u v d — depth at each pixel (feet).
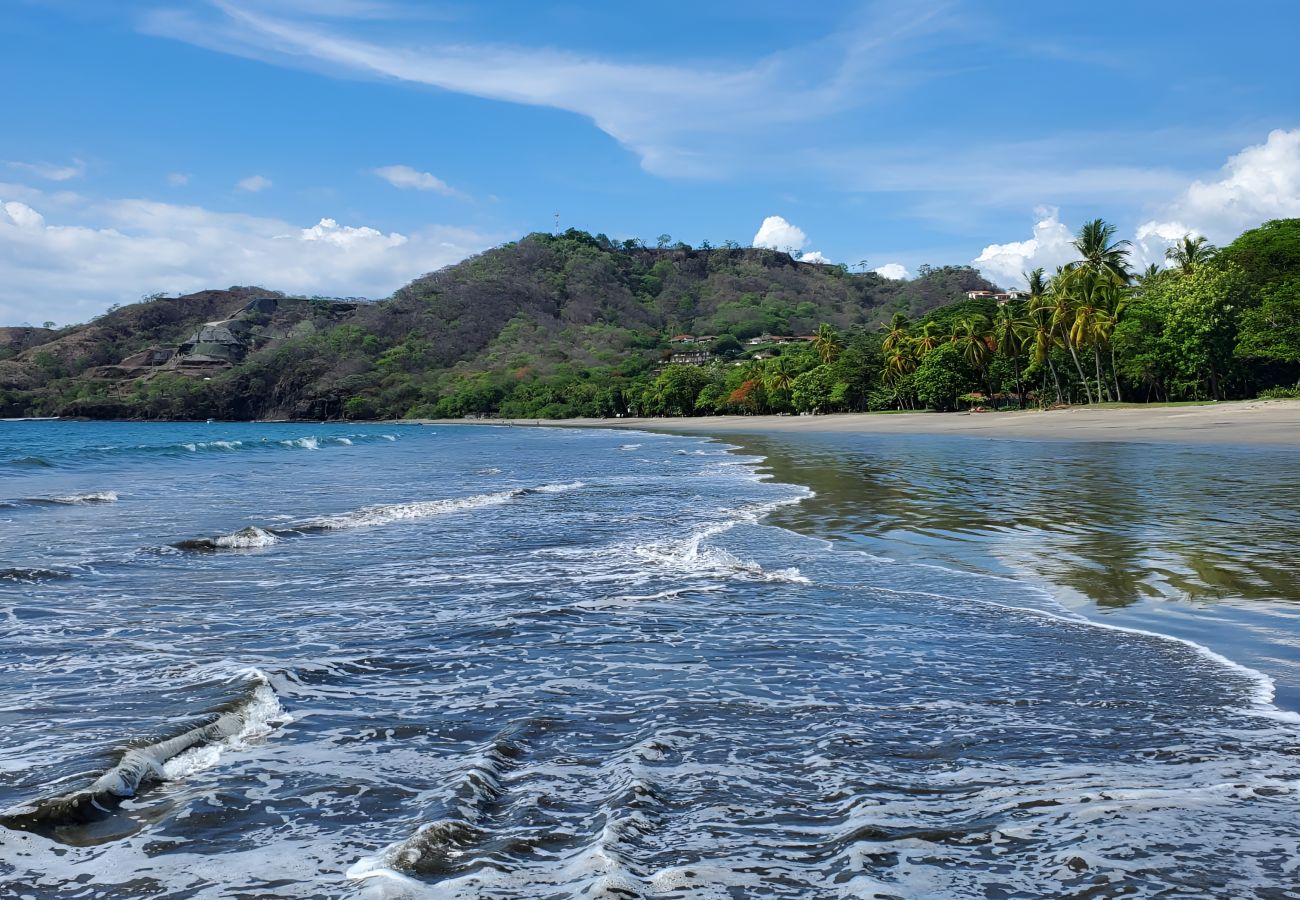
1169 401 218.18
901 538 37.17
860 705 16.16
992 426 173.78
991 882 9.54
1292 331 180.24
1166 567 28.81
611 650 20.40
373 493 63.72
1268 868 9.87
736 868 9.89
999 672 18.25
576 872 9.75
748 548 35.42
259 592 27.58
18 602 26.12
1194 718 15.25
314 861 10.38
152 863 10.33
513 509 50.60
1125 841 10.51
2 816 11.26
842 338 448.65
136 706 16.24
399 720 15.58
